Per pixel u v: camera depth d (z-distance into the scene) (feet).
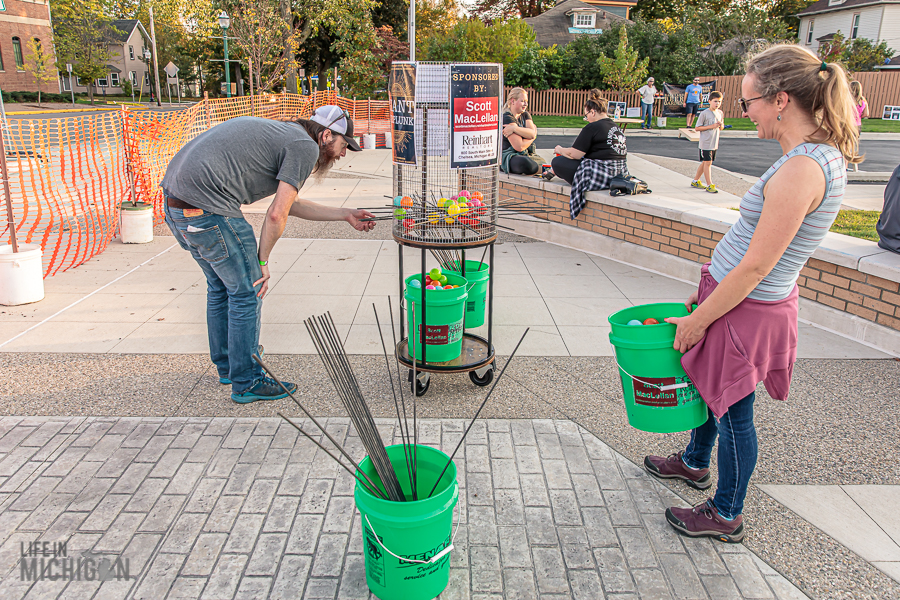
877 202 29.07
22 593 7.35
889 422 11.51
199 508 8.92
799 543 8.42
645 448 10.68
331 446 10.52
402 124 11.39
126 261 21.26
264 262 11.72
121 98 178.81
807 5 141.59
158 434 10.79
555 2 167.32
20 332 15.17
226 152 10.89
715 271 7.71
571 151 23.31
